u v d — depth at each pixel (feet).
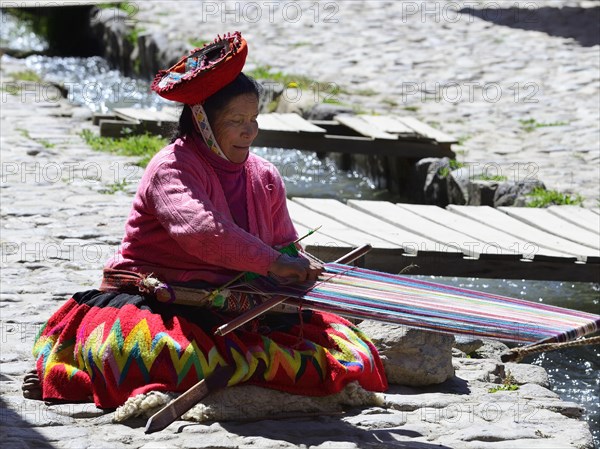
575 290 60.23
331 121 91.09
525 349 27.89
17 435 32.09
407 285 33.78
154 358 33.27
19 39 150.30
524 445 32.45
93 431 32.48
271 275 34.24
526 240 52.42
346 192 85.87
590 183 74.74
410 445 31.94
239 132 34.71
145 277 34.99
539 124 92.22
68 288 48.96
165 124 85.46
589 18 134.10
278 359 33.65
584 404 45.50
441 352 38.06
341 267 35.42
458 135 89.15
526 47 120.98
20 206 63.82
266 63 116.16
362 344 36.01
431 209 58.44
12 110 95.04
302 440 32.01
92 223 61.00
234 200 35.65
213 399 33.22
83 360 34.71
